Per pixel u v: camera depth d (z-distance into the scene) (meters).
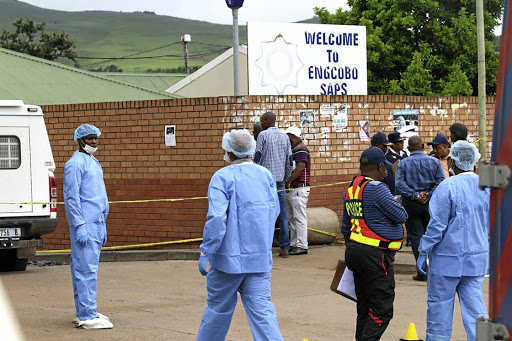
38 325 9.12
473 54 33.72
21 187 14.09
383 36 34.28
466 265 7.19
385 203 7.13
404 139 14.80
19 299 10.91
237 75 16.56
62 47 63.84
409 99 17.11
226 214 6.87
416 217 11.73
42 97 24.50
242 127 15.55
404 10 34.03
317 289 11.41
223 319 7.05
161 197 16.41
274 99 15.73
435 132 17.52
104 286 11.95
